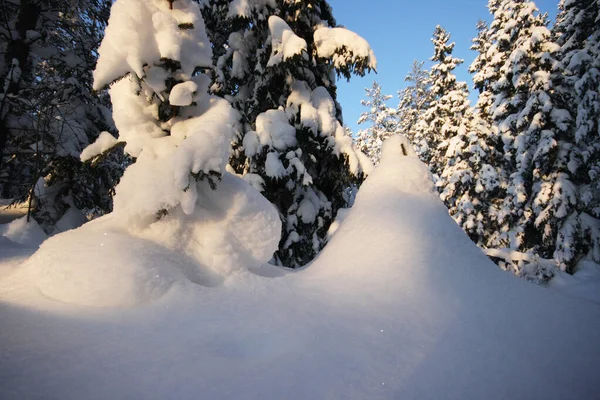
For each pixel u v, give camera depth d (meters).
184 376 1.38
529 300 2.23
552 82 13.65
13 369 1.28
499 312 2.10
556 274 6.19
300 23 7.43
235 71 7.50
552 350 1.83
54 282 1.91
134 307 1.87
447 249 2.58
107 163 8.80
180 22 2.71
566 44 14.20
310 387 1.38
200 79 2.92
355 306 2.05
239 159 7.42
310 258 7.78
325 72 8.10
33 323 1.61
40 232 5.46
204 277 2.30
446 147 20.16
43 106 7.68
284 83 7.51
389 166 3.30
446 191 18.48
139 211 2.30
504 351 1.79
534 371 1.68
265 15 7.15
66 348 1.46
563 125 12.76
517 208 14.53
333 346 1.67
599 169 12.27
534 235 14.41
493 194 17.56
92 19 9.23
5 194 13.55
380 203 2.99
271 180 6.57
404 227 2.72
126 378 1.33
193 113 2.88
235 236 2.54
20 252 3.17
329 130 6.98
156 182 2.33
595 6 13.26
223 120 2.71
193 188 2.38
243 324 1.80
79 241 2.15
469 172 17.28
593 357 1.79
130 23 2.51
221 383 1.36
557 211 12.39
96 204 9.69
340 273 2.46
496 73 17.22
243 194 2.59
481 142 17.11
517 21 14.91
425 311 2.05
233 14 6.94
